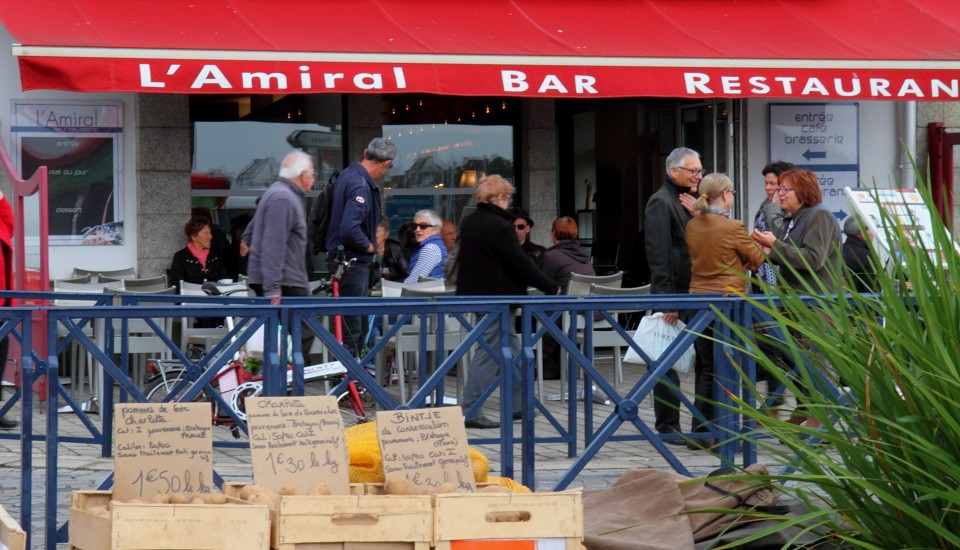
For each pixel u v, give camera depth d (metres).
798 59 30.25
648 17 31.48
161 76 26.67
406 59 28.02
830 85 30.25
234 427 21.80
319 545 10.45
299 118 33.47
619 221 37.38
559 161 36.56
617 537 12.52
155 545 10.20
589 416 20.25
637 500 13.38
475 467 13.15
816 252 19.67
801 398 10.77
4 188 30.14
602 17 31.11
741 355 17.39
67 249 30.67
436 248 28.84
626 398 17.02
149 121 30.98
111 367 14.54
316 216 26.38
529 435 15.94
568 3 31.42
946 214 11.09
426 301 15.71
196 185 32.56
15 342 22.11
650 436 17.09
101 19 27.69
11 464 19.78
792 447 10.41
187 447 11.64
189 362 18.81
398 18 29.88
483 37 29.56
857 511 10.20
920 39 31.89
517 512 10.80
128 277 30.25
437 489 11.62
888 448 10.02
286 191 22.70
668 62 29.36
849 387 10.43
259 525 10.37
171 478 11.54
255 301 20.09
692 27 31.34
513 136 35.28
